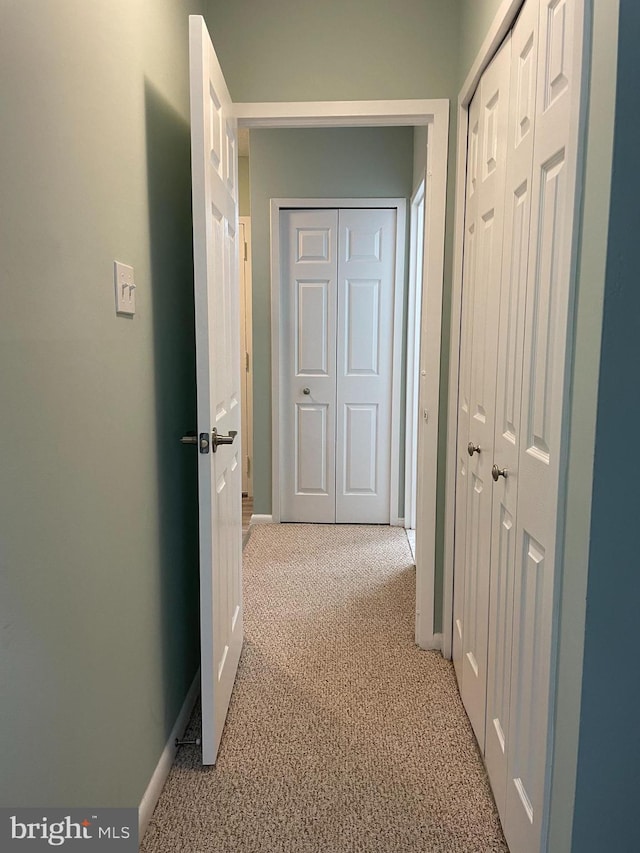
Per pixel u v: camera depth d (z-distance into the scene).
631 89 0.91
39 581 1.00
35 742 0.99
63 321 1.08
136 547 1.51
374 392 4.01
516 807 1.41
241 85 2.27
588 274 1.02
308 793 1.68
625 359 0.97
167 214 1.77
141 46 1.52
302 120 2.29
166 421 1.78
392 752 1.86
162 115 1.71
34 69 0.97
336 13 2.23
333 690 2.19
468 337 2.10
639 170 0.93
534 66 1.33
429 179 2.31
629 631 1.02
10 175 0.90
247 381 4.83
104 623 1.29
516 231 1.48
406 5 2.22
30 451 0.97
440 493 2.42
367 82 2.25
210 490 1.69
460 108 2.17
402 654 2.45
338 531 3.98
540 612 1.26
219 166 1.86
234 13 2.25
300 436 4.07
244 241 4.73
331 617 2.76
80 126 1.15
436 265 2.32
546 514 1.21
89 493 1.21
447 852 1.49
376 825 1.57
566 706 1.11
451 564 2.38
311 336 3.98
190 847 1.50
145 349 1.57
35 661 0.99
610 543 1.01
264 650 2.47
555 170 1.19
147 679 1.59
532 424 1.33
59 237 1.06
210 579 1.72
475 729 1.90
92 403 1.22
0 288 0.88
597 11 0.99
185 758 1.83
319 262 3.91
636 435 0.98
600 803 1.06
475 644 1.92
